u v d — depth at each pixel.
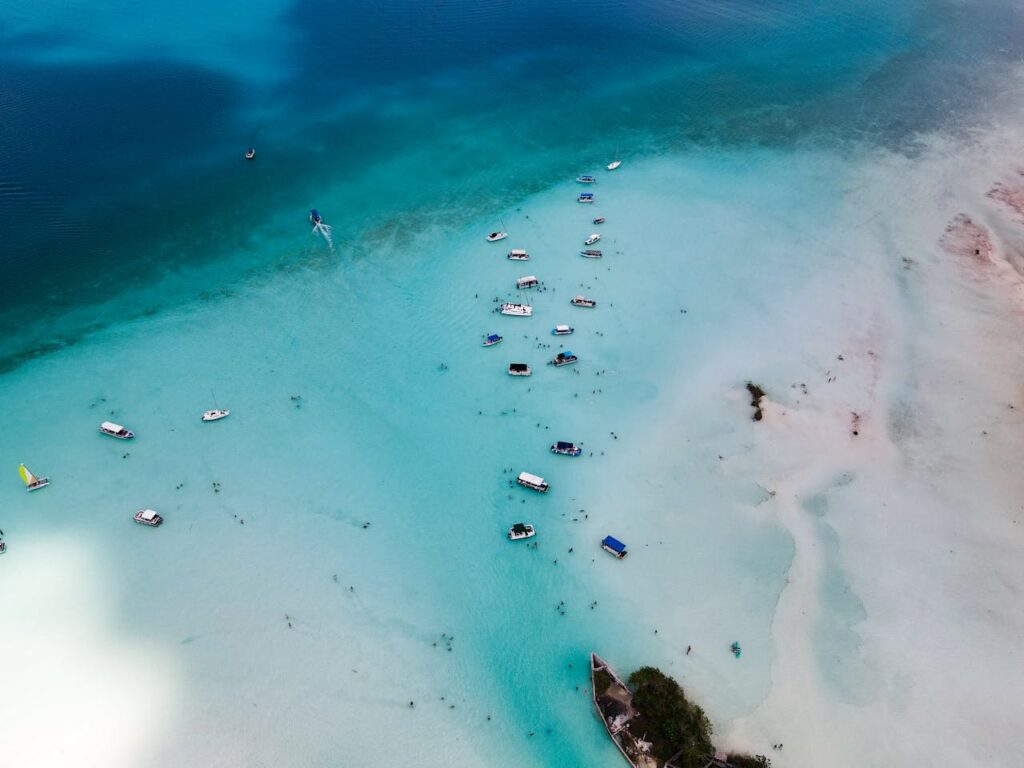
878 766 56.47
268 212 120.94
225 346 96.19
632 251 110.38
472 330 97.56
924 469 78.50
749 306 99.94
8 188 122.75
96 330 98.50
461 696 61.16
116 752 57.12
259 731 58.56
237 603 67.62
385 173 130.75
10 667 62.47
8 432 84.25
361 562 71.19
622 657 63.38
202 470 80.19
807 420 83.88
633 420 84.81
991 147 131.00
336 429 84.94
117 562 71.00
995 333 94.19
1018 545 71.31
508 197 124.00
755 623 65.56
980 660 62.69
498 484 78.44
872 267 105.69
